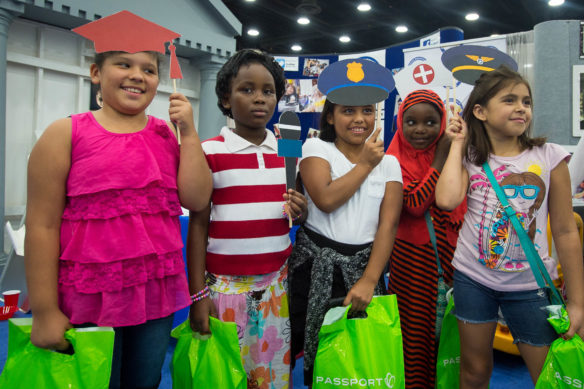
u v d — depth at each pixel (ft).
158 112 17.54
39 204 3.12
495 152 4.42
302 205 4.00
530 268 4.17
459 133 4.50
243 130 4.25
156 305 3.42
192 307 3.95
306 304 4.27
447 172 4.41
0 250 13.26
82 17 14.03
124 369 3.63
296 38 39.04
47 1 13.17
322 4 31.09
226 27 17.93
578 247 4.14
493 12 30.27
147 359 3.51
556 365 3.79
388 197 4.31
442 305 4.86
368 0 30.09
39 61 14.26
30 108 14.49
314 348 4.14
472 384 4.43
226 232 4.02
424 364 4.91
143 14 15.34
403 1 30.01
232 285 4.04
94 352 3.02
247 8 32.78
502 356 7.30
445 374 4.68
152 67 3.49
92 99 15.75
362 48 42.45
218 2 17.16
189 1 16.55
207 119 18.40
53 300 3.10
